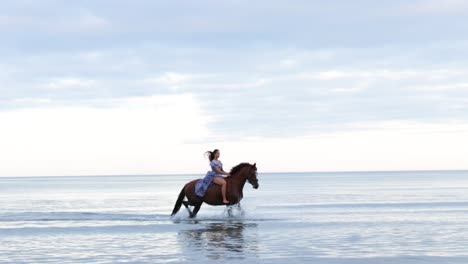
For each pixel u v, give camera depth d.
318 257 12.12
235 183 20.14
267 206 29.75
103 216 22.03
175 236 15.76
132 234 16.34
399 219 21.08
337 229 17.45
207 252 12.86
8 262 11.75
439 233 16.45
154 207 31.19
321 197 41.50
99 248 13.63
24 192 66.25
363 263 11.37
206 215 22.25
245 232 16.62
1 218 21.50
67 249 13.52
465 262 11.48
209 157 20.53
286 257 12.12
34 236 16.08
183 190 20.91
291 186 82.25
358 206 29.30
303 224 18.91
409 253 12.70
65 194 57.06
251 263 11.40
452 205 29.39
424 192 49.44
